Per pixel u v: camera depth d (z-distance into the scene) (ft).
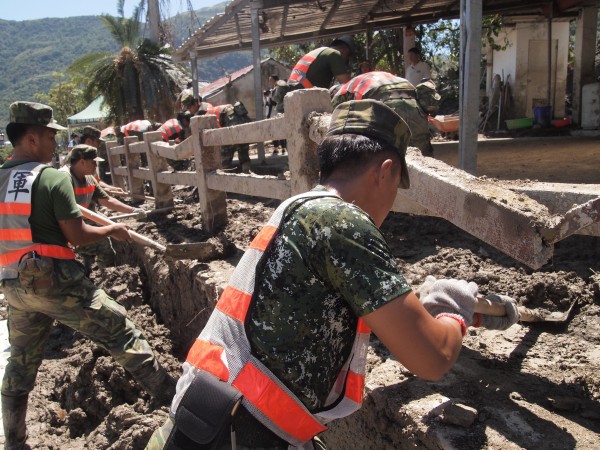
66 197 11.06
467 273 10.74
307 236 4.63
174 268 15.21
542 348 8.07
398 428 6.67
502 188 7.43
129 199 29.94
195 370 5.08
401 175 5.38
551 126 35.24
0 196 10.98
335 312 4.70
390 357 8.09
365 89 14.82
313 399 4.75
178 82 84.89
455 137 36.45
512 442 5.84
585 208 6.03
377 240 4.53
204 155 17.08
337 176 5.12
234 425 4.70
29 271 10.66
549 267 10.54
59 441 13.20
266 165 25.98
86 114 101.65
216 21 29.17
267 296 4.67
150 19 82.99
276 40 38.91
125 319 11.59
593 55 34.19
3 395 12.14
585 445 5.74
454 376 7.31
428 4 33.06
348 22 36.58
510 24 41.37
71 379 14.88
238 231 16.79
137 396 12.76
